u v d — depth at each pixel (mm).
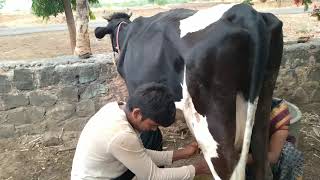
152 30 2943
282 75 4875
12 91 4508
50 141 4660
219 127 2494
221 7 2609
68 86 4535
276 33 2438
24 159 4414
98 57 4625
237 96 2455
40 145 4637
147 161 2398
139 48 3033
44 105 4586
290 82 4914
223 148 2512
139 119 2340
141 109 2279
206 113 2537
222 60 2373
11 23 12055
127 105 2375
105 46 8391
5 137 4676
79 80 4527
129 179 2752
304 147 4359
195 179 3736
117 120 2375
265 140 2590
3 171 4219
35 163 4352
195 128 2650
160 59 2789
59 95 4562
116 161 2465
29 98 4543
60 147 4605
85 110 4637
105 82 4559
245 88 2432
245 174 2617
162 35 2801
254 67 2336
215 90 2453
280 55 2537
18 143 4648
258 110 2533
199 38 2469
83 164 2506
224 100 2447
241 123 2506
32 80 4480
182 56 2561
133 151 2348
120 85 4539
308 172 3936
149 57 2885
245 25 2346
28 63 4461
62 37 9852
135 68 3059
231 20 2404
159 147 3258
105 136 2359
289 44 4902
